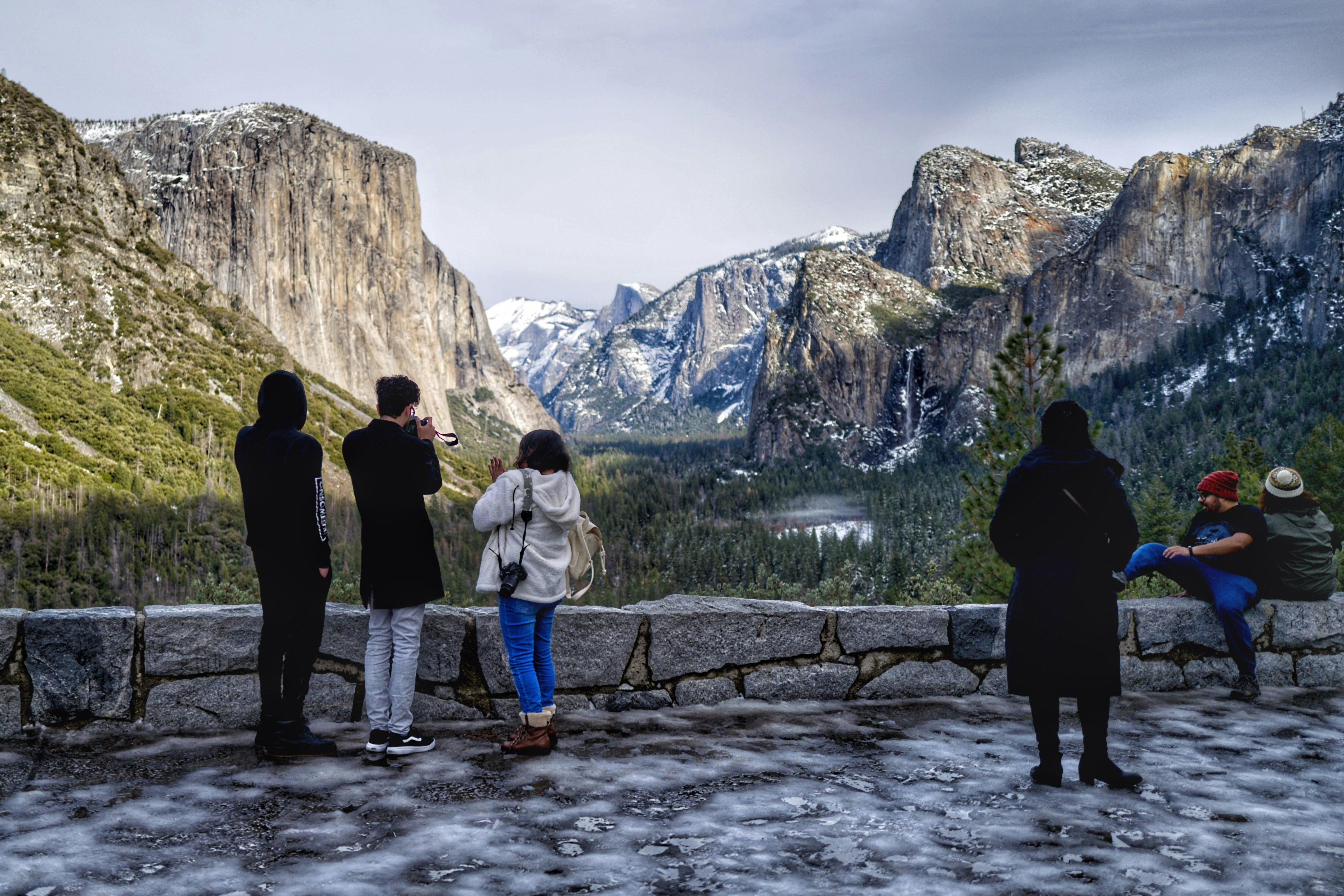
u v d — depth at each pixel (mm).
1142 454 183875
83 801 3852
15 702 4738
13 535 112500
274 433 4609
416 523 4707
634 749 4848
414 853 3352
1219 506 6742
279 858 3277
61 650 4812
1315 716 5875
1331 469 36656
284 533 4500
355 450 4734
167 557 120938
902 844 3521
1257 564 6551
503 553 4770
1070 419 4516
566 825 3682
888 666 6219
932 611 6344
